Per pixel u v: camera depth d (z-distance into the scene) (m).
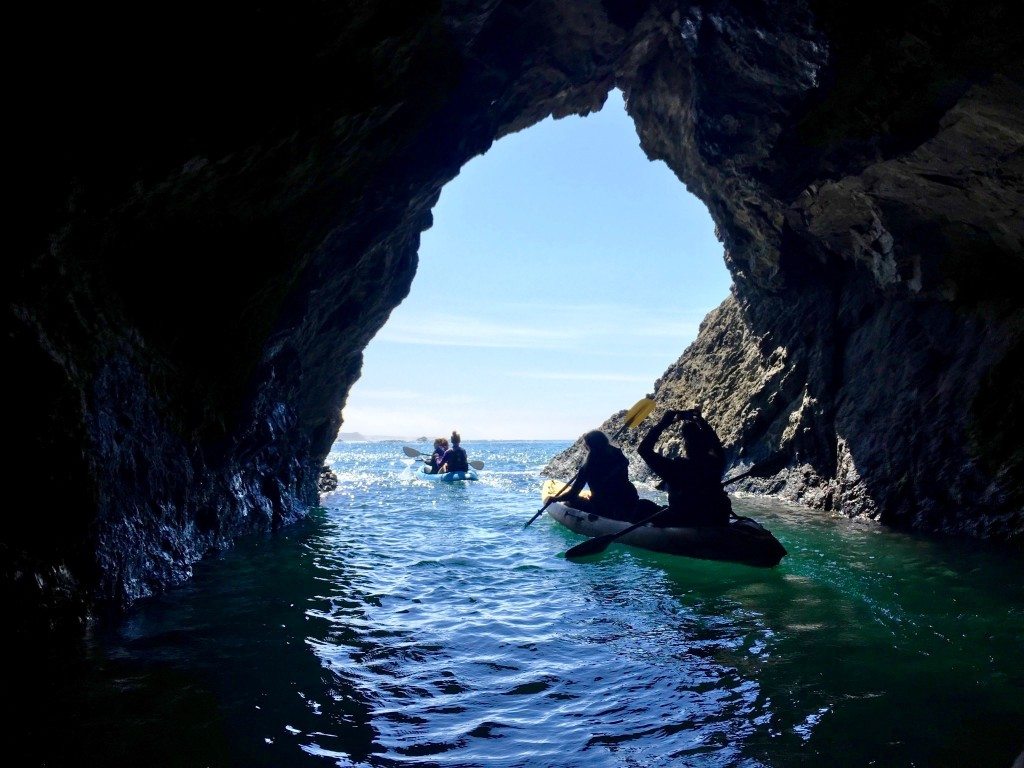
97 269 4.36
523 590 5.16
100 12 3.39
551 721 2.82
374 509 10.66
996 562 5.98
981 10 5.38
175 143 4.14
